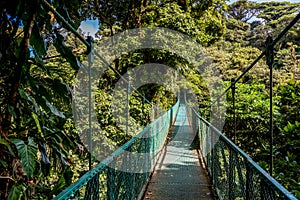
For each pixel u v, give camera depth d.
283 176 2.23
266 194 1.39
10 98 1.59
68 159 2.34
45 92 1.88
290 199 1.02
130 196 2.84
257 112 4.50
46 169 1.87
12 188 1.47
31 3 1.54
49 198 1.73
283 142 2.89
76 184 1.31
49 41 2.47
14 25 1.66
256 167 1.59
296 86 3.00
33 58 1.80
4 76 1.69
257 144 4.42
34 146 1.54
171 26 7.95
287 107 3.00
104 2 7.88
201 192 3.84
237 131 4.61
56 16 1.71
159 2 8.68
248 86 5.79
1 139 1.43
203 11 9.38
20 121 1.82
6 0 1.55
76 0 2.14
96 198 1.66
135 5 8.08
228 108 5.23
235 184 2.43
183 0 8.89
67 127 4.40
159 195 3.70
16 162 1.62
